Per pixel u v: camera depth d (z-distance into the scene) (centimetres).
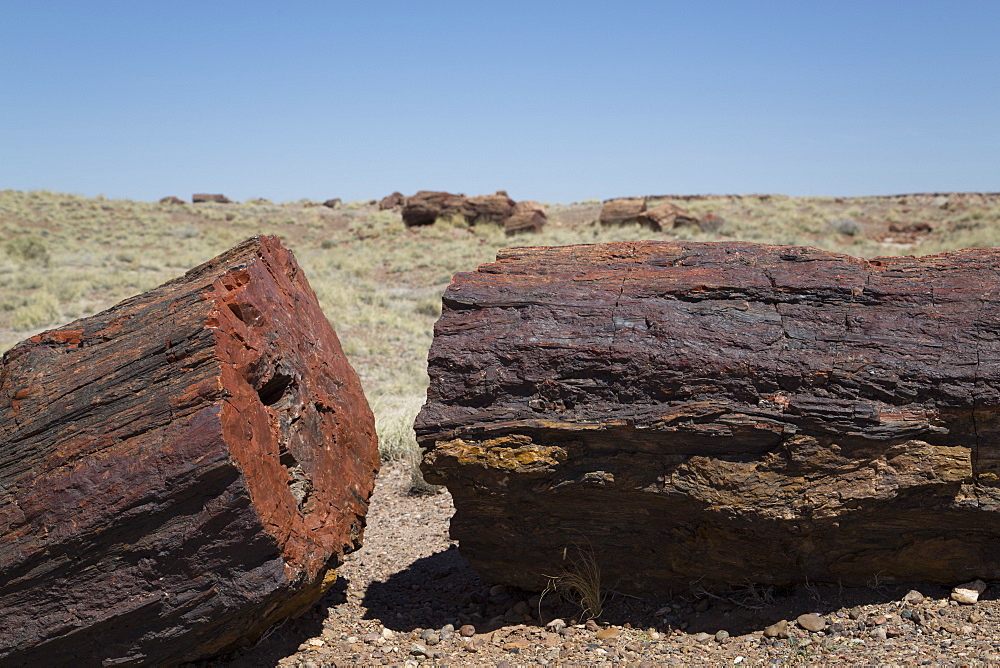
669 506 463
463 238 3788
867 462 434
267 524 393
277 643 473
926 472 431
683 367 453
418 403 1348
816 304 477
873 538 461
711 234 3666
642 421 446
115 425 401
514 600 534
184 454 378
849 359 447
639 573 499
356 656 463
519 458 462
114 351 432
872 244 3503
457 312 507
